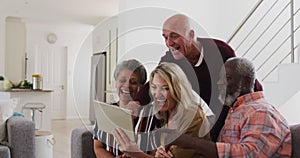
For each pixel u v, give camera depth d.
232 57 1.62
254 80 1.59
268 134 1.42
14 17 7.53
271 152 1.40
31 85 6.17
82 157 2.10
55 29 9.05
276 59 4.89
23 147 3.07
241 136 1.45
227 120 1.56
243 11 5.40
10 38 7.68
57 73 9.11
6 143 3.14
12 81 7.68
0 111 3.26
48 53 9.01
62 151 4.73
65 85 9.20
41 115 5.58
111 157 1.35
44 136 3.58
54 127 7.32
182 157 1.13
